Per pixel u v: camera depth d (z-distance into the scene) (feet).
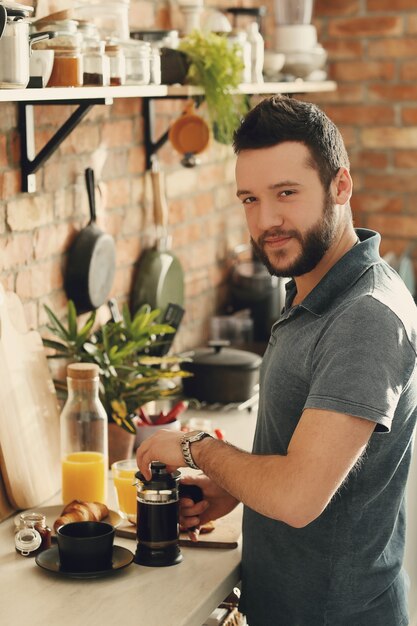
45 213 8.40
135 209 9.91
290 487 5.24
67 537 6.02
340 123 12.94
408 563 9.60
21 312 7.69
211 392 9.80
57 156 8.52
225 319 11.33
